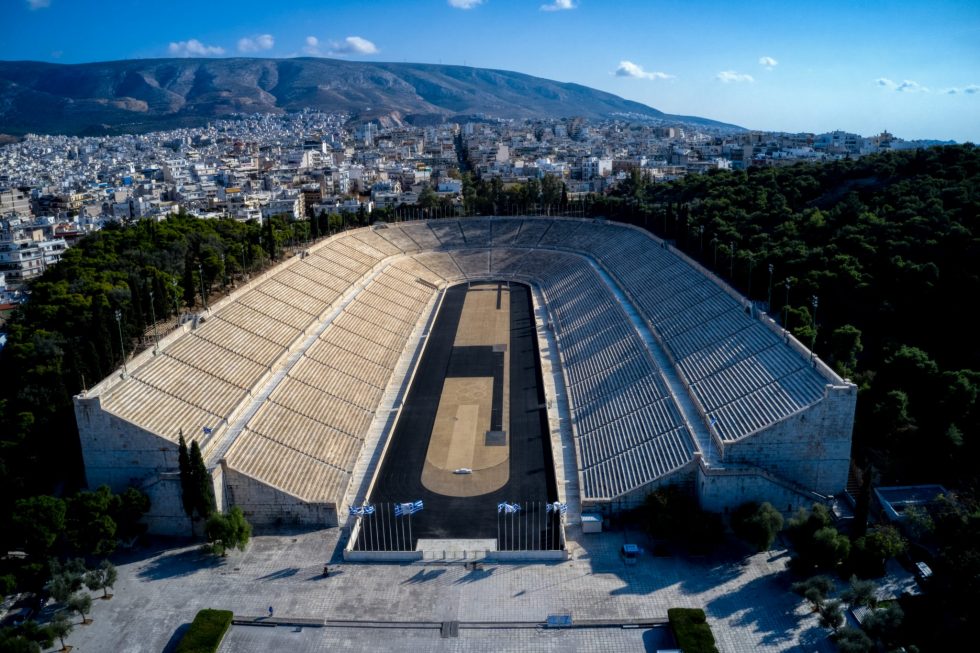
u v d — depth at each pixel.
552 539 76.06
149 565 72.94
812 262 120.69
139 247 158.88
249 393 97.75
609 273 161.12
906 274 109.56
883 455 84.19
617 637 61.97
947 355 99.19
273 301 129.88
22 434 88.88
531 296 174.38
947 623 59.22
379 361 125.25
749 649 59.56
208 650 59.59
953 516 66.38
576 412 105.12
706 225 161.50
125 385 86.50
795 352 88.69
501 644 61.56
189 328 106.56
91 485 80.31
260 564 73.00
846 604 63.62
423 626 63.78
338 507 81.81
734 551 72.94
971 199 134.38
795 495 75.06
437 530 78.38
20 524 67.44
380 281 166.25
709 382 93.44
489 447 97.31
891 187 152.00
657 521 72.19
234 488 79.25
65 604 67.19
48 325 117.19
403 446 98.06
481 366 128.00
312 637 62.84
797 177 184.12
